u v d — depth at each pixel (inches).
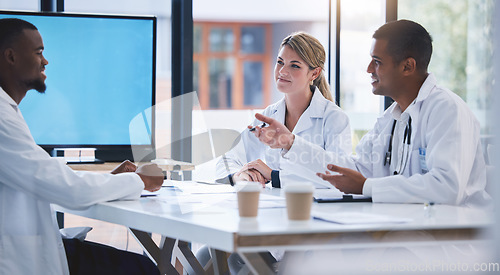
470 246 59.3
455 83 150.9
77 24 118.6
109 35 120.3
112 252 79.5
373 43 80.0
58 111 118.5
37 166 67.4
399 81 79.0
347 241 47.4
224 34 570.9
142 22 121.6
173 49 140.6
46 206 71.3
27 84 81.4
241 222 51.1
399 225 48.7
